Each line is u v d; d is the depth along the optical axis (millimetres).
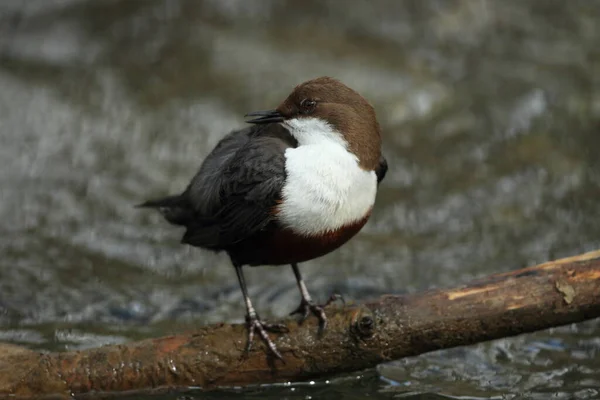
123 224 13359
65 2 18531
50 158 14953
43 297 11133
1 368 7988
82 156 15055
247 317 8273
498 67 17156
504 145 15125
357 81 16422
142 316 10758
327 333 8078
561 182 14227
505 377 9305
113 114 16078
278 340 8117
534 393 8953
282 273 12086
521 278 7953
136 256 12492
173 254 12594
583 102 16031
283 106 8352
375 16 18141
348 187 7984
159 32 17984
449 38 17875
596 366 9508
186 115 15922
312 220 8000
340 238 8188
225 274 12070
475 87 16562
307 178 7945
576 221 13328
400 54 17359
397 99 16109
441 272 12078
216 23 18141
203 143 15312
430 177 14531
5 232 12914
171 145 15289
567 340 10102
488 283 7984
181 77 16906
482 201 13922
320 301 11234
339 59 17047
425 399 8820
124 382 8078
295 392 8758
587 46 17672
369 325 7887
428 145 15227
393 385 9086
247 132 8875
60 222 13289
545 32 18078
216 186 8453
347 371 8234
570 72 16953
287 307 11086
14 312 10695
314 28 17922
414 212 13742
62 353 8141
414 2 18359
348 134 8055
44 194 13969
